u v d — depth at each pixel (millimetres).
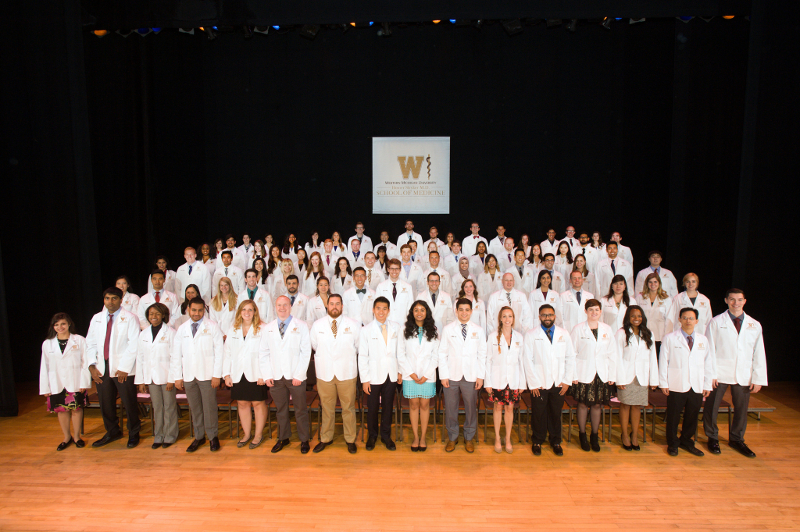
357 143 8977
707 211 7414
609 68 8445
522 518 3396
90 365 4301
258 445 4449
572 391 4332
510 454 4285
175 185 8578
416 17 6410
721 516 3432
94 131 7340
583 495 3672
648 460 4180
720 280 7340
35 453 4324
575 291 5434
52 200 6281
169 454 4293
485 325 5344
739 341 4230
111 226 7594
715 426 4320
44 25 6062
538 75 8609
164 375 4316
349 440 4316
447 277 6023
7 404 5160
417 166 8922
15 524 3355
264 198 9188
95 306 6594
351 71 8844
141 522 3371
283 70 8906
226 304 5219
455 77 8719
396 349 4289
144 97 7969
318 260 6324
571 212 8789
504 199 8891
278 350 4184
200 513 3463
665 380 4203
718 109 7242
